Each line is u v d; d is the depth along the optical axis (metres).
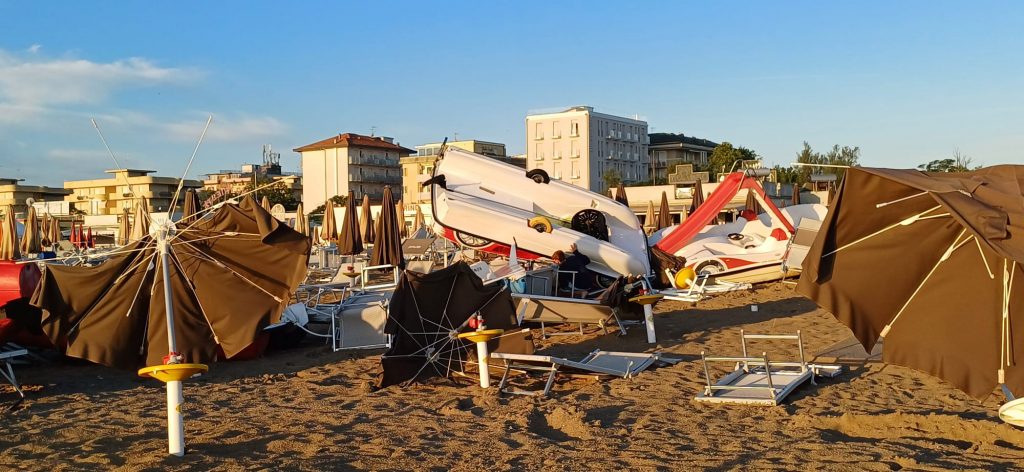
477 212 15.48
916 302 6.68
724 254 19.11
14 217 28.89
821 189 54.75
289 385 9.80
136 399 8.95
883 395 8.52
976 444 6.50
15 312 10.04
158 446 6.83
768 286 19.27
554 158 100.25
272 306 7.98
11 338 10.24
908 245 6.49
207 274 7.91
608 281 15.27
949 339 6.55
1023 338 6.34
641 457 6.38
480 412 8.23
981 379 6.44
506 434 7.25
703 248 19.41
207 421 7.82
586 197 16.59
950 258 6.49
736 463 6.16
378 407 8.52
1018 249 5.55
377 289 14.94
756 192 19.30
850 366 10.07
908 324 6.72
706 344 12.04
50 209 82.38
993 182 6.23
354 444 6.91
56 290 8.05
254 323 7.90
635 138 106.62
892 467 5.93
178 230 7.73
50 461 6.36
